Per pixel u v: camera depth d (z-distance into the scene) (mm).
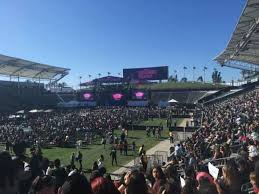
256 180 5137
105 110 91312
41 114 89562
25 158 9164
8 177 3420
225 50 86625
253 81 111750
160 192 7555
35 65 112438
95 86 109938
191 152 21922
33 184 5957
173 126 66500
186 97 120625
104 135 57875
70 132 58688
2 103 105750
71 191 4211
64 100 123750
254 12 53062
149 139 57719
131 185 5945
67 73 133375
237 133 27047
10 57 98500
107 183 5039
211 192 6133
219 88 119188
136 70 123500
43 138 54000
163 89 124875
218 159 14992
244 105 63719
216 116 54219
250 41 69750
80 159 35375
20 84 123812
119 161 40500
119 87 106812
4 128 60062
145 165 16000
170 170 10430
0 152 3586
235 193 6371
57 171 8195
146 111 85312
